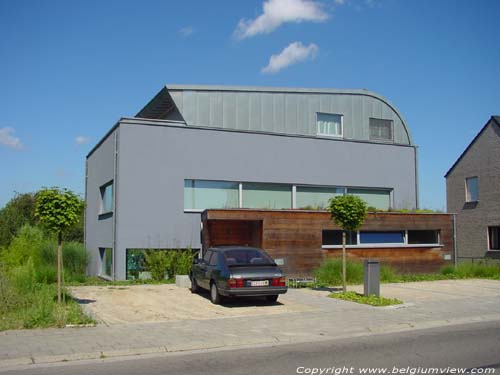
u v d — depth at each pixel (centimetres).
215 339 938
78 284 1736
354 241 2016
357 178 2311
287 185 2172
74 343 898
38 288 1430
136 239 1872
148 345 887
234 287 1268
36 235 2088
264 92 2233
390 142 2441
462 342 916
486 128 2981
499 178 2880
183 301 1395
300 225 1881
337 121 2384
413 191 2436
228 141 2056
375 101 2469
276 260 1836
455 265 2144
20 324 1038
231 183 2058
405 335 997
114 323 1090
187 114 2089
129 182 1880
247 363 776
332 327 1059
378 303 1329
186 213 1955
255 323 1097
